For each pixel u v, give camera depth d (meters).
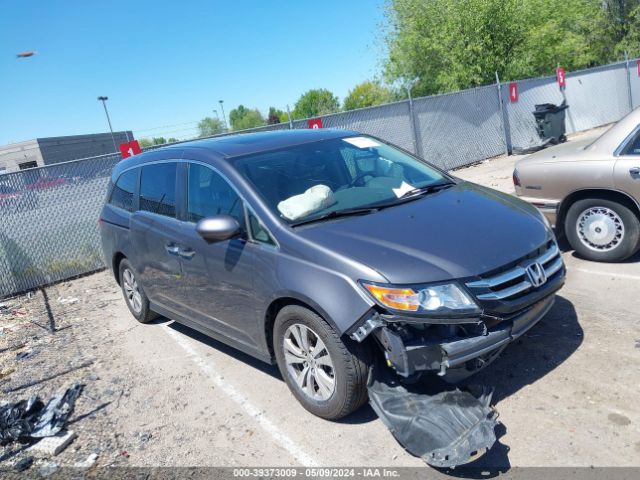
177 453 3.55
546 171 5.69
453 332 3.10
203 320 4.57
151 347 5.32
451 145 14.00
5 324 6.82
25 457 3.74
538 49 19.70
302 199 3.82
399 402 3.13
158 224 4.85
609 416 3.22
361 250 3.28
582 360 3.84
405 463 3.11
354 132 5.04
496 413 3.06
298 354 3.62
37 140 34.72
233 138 4.85
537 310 3.48
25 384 4.89
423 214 3.71
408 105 13.01
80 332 6.10
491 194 4.26
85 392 4.57
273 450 3.42
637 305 4.58
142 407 4.20
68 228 8.77
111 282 8.27
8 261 8.24
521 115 15.73
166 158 4.97
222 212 4.08
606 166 5.25
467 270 3.12
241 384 4.32
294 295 3.41
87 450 3.74
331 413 3.48
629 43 27.03
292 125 11.19
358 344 3.25
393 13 21.05
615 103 19.31
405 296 3.02
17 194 8.30
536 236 3.59
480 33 18.86
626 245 5.40
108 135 43.16
